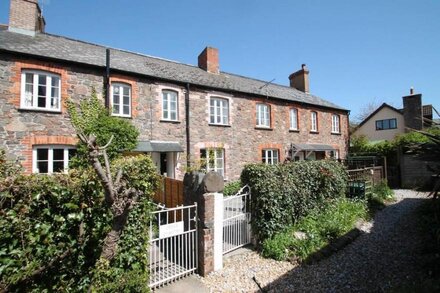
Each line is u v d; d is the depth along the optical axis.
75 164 8.65
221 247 5.52
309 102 18.33
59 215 3.36
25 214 3.10
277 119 16.41
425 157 4.52
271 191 6.48
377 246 6.55
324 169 8.82
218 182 5.51
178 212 7.78
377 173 13.41
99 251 3.65
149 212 4.45
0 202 2.92
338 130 20.83
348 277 5.02
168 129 11.95
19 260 3.03
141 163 4.37
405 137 17.30
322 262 5.70
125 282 3.73
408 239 6.91
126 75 10.95
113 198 3.19
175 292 4.57
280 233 6.53
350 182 10.66
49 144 9.27
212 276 5.18
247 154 14.73
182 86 12.52
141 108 11.27
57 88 9.64
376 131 29.02
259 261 5.81
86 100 9.97
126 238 4.07
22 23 10.66
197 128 12.84
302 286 4.75
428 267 4.96
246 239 6.66
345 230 7.29
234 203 6.52
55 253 3.33
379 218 9.14
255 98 15.38
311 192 8.19
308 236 6.43
